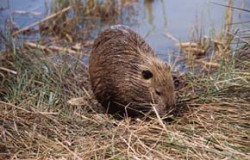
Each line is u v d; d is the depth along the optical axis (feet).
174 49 44.96
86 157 28.04
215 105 33.14
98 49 32.86
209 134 29.94
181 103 33.32
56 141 29.48
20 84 35.53
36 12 52.95
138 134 30.12
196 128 30.83
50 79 37.01
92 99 35.04
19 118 31.71
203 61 41.93
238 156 27.63
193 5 53.98
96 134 30.19
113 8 53.01
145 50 32.45
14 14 52.37
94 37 48.08
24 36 47.91
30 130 30.73
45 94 34.94
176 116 31.94
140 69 30.86
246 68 37.17
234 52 39.32
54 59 41.14
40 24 49.49
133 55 31.35
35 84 36.86
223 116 31.76
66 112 32.81
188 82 36.88
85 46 45.80
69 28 49.21
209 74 38.32
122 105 31.91
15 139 29.73
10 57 40.63
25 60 39.45
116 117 32.71
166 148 28.60
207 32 47.44
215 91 34.32
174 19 51.08
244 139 29.60
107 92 32.12
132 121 31.81
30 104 33.60
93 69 32.86
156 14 52.54
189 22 50.16
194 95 34.63
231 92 34.27
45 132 30.58
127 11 53.67
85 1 53.57
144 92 30.94
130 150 28.58
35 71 37.78
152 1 55.77
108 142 29.19
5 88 36.17
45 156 28.22
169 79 30.86
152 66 30.83
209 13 49.55
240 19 47.32
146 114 31.24
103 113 33.45
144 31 48.65
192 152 28.09
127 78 31.12
